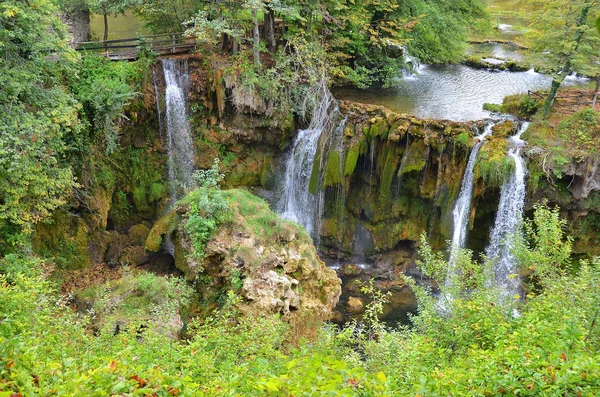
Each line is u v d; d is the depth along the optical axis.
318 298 17.17
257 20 22.67
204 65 22.42
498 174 18.77
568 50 19.58
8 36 14.95
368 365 9.81
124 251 21.08
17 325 8.08
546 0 23.62
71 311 11.52
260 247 15.98
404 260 21.83
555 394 6.17
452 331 9.74
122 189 21.58
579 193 18.72
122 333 10.04
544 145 19.11
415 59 29.36
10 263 14.89
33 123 15.03
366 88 26.22
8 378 5.78
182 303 15.34
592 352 7.77
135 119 20.97
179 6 23.30
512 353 7.20
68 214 18.86
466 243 20.69
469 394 6.56
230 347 9.68
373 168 21.64
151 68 21.50
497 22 35.56
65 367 6.50
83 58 20.42
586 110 19.42
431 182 20.80
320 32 25.41
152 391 6.08
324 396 5.34
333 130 22.20
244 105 22.09
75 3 21.92
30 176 14.92
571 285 9.62
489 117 22.23
